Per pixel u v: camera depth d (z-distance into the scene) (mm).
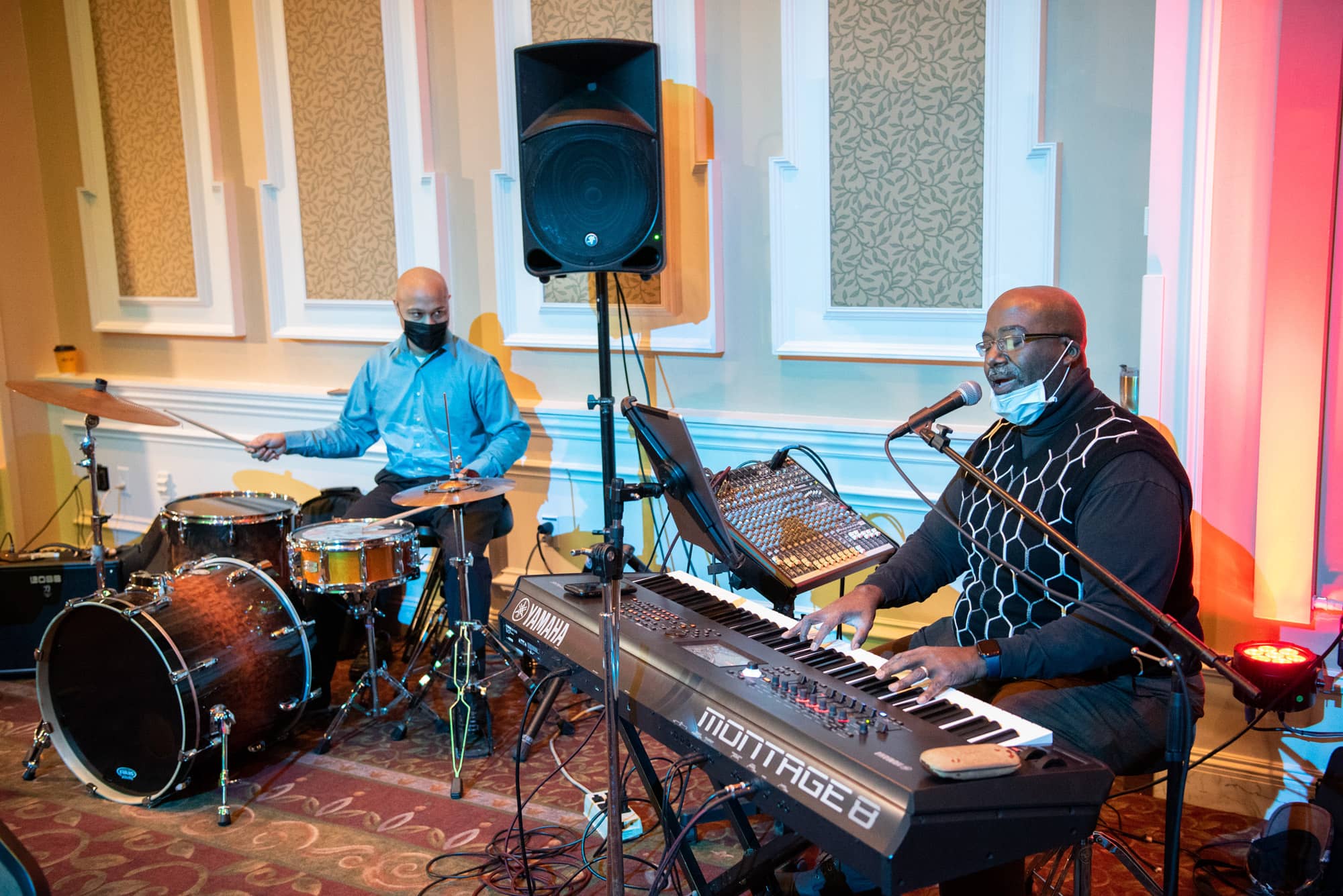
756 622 1986
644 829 2480
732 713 1605
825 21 2938
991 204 2789
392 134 3645
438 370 3371
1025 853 1413
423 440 3412
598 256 2832
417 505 2732
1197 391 2367
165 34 4039
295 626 2828
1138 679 1910
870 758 1412
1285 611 2357
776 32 3041
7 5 4316
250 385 4152
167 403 4336
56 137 4434
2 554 3703
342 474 4027
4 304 4438
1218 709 2449
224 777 2621
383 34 3600
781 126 3082
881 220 2965
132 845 2479
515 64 2809
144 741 2643
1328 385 2346
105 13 4164
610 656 1738
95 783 2730
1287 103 2207
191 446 4344
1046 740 1551
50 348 4625
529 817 2557
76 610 2605
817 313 3092
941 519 2229
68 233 4504
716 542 1951
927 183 2885
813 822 1419
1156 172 2357
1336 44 2154
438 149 3666
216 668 2588
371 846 2453
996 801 1364
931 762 1353
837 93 2961
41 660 2729
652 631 1902
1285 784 2396
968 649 1769
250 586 2814
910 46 2846
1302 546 2324
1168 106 2324
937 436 1838
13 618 3551
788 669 1741
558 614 2062
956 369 2939
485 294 3695
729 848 2385
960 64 2789
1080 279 2732
